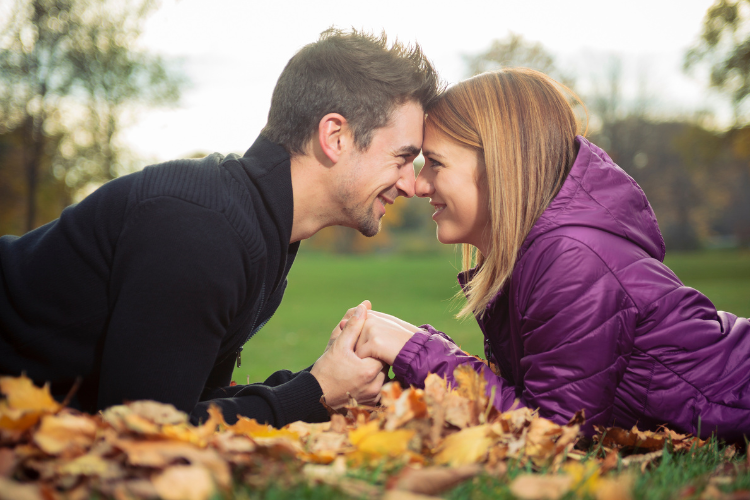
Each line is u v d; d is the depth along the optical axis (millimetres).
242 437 1198
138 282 1397
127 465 1007
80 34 13266
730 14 21203
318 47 1868
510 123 1863
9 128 13469
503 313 1914
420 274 35312
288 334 11148
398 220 66938
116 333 1383
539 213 1832
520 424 1390
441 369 1707
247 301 1629
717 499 1039
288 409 1604
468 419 1370
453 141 1951
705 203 48625
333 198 1890
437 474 953
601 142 40969
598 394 1579
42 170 14164
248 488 1014
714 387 1626
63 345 1484
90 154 14203
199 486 905
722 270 28859
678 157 41875
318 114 1804
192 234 1429
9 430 1074
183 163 1609
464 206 1967
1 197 14695
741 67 21562
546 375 1601
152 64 14305
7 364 1490
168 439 1071
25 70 12930
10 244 1655
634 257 1661
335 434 1339
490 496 994
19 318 1495
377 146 1850
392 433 1174
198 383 1444
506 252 1816
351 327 1777
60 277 1489
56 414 1140
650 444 1557
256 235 1579
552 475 1178
